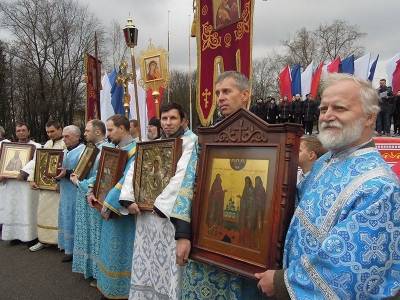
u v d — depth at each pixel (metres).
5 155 5.11
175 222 1.81
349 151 1.39
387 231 1.17
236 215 1.62
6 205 5.07
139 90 7.60
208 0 3.76
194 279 1.88
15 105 29.47
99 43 26.88
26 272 4.02
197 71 3.88
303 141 2.65
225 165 1.70
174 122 2.52
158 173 2.47
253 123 1.61
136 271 2.65
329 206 1.32
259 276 1.46
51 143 5.20
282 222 1.45
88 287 3.60
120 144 3.20
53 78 27.00
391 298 1.35
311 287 1.23
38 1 26.03
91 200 3.25
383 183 1.21
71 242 4.25
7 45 26.34
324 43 30.58
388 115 10.66
